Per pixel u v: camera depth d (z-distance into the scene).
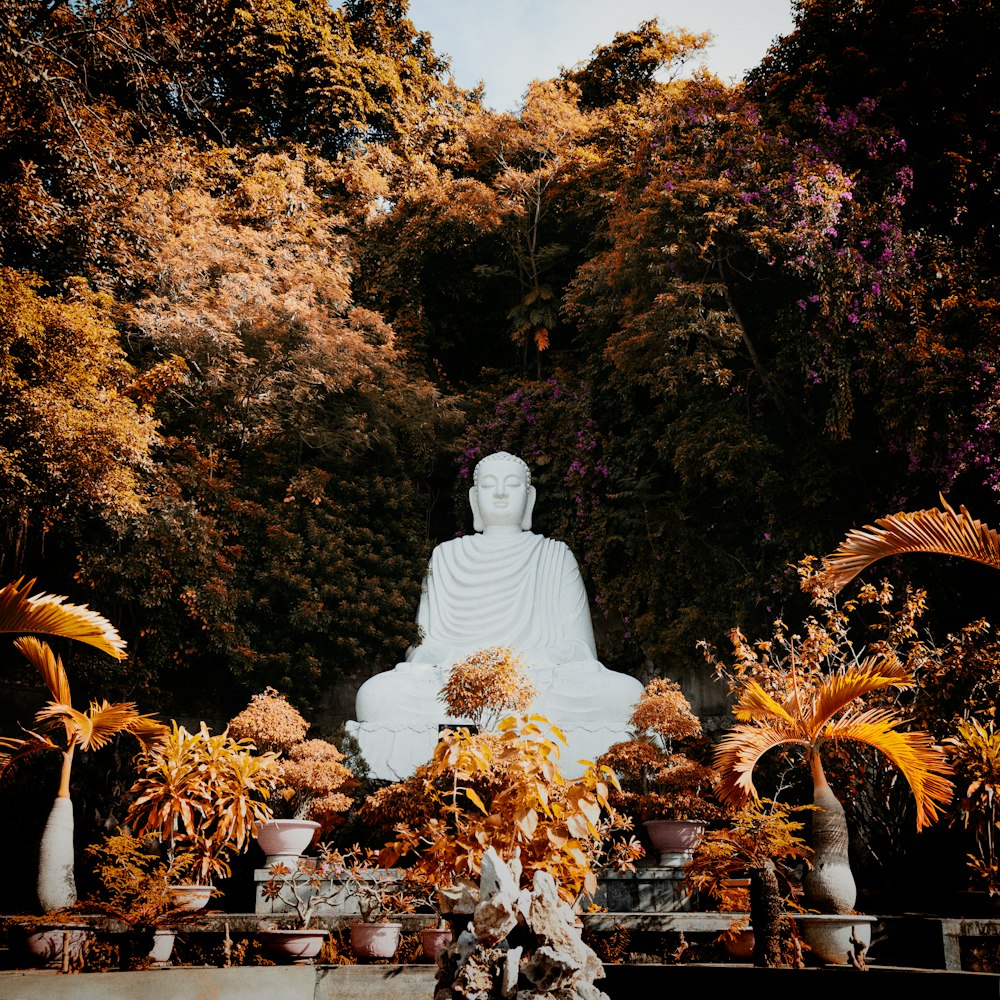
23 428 8.76
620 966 5.75
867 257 10.07
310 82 16.64
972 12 10.66
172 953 6.53
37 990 4.45
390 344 12.73
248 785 6.95
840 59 11.38
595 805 5.45
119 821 9.66
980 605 9.72
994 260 10.30
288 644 11.15
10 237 10.73
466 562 11.80
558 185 14.84
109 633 7.18
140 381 10.34
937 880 8.42
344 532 11.86
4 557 10.45
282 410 12.12
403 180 15.86
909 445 9.32
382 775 9.76
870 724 6.35
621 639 12.06
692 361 10.28
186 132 15.97
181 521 10.16
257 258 12.66
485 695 7.86
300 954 6.18
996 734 6.92
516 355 15.37
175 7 12.59
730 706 10.75
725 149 10.49
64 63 11.35
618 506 12.31
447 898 4.72
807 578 8.52
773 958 5.55
